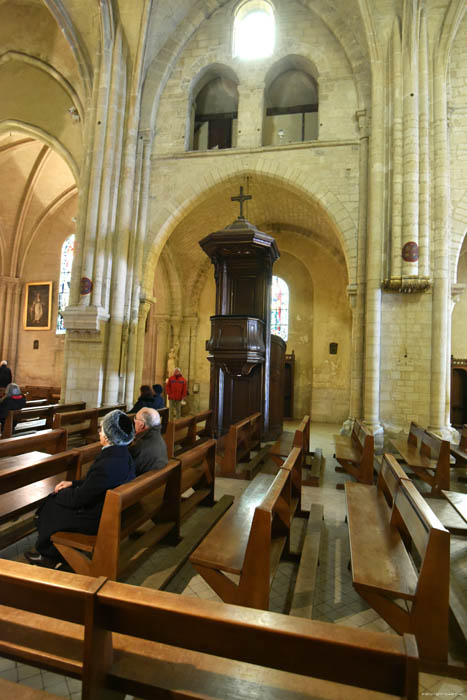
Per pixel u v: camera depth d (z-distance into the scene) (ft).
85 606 5.60
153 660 6.32
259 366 33.24
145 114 43.60
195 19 43.60
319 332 58.03
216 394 33.50
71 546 10.65
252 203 54.44
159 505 13.46
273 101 49.19
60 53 45.78
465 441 23.86
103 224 40.68
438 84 35.81
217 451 27.50
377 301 35.68
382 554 10.43
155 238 42.55
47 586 5.65
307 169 39.75
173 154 42.88
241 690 5.86
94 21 41.81
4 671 8.41
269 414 34.86
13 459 15.39
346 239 38.27
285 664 5.00
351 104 39.86
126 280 41.73
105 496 10.59
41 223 71.56
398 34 36.52
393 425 34.94
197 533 14.44
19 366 72.23
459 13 34.81
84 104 44.06
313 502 19.72
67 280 70.69
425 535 8.95
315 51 41.14
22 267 73.05
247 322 30.53
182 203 42.42
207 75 45.19
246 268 34.71
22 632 7.04
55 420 22.63
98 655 5.73
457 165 36.19
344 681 4.83
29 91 48.65
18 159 62.44
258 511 9.42
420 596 8.60
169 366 62.34
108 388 39.96
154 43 42.88
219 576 9.79
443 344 34.45
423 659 8.48
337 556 14.10
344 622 10.41
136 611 5.48
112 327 40.55
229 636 5.20
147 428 14.57
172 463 13.79
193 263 63.16
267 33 44.04
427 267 34.47
